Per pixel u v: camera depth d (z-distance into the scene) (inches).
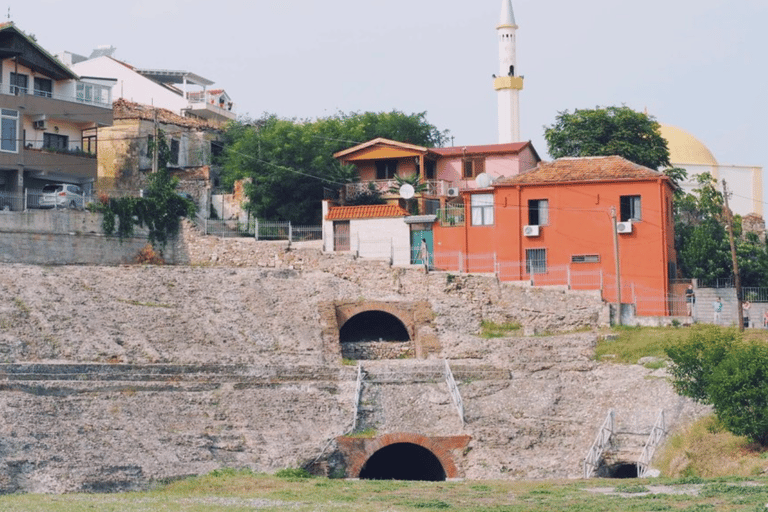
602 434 2495.1
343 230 3417.8
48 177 3351.4
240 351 2783.0
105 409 2396.7
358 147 3754.9
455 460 2504.9
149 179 3540.8
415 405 2635.3
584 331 2984.7
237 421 2480.3
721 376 2279.8
